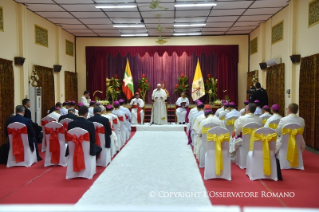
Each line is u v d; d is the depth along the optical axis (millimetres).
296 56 7723
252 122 5094
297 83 7938
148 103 14062
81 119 4730
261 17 9914
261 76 10852
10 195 3896
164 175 4828
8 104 7359
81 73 13055
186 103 11062
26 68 8273
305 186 4184
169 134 9625
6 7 7465
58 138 5516
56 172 5098
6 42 7465
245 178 4609
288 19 8273
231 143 5613
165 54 13945
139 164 5605
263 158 4430
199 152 5504
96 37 12992
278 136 5273
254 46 11836
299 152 5160
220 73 13070
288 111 5223
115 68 13789
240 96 13055
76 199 3740
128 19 10023
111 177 4723
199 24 10742
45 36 9922
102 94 13180
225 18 9953
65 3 8109
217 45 12852
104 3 8148
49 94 10039
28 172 5094
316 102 6777
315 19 6875
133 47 12992
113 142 6297
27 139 5480
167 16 9648
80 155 4578
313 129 6914
